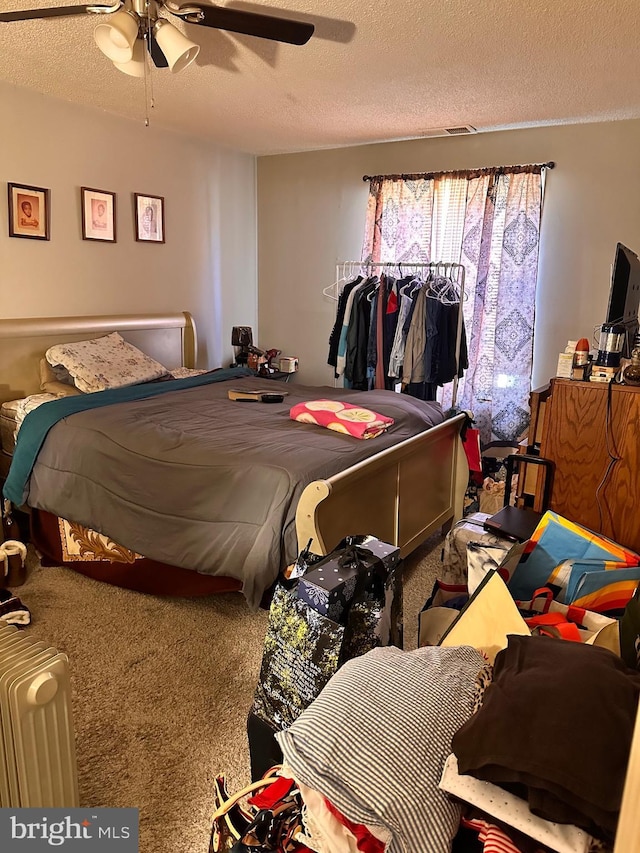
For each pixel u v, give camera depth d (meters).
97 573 2.80
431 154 4.41
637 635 1.20
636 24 2.38
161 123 4.05
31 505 2.91
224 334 5.10
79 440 2.75
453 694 1.15
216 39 2.56
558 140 4.00
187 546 2.42
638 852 0.55
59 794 1.27
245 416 3.02
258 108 3.63
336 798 0.98
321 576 1.47
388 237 4.57
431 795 0.98
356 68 2.90
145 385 3.53
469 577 1.83
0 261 3.42
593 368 2.24
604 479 2.23
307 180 4.95
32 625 2.43
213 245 4.84
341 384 4.82
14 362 3.47
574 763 0.87
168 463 2.49
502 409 4.34
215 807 1.59
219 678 2.11
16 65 2.95
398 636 1.64
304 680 1.44
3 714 1.19
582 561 1.66
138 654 2.24
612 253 3.98
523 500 2.55
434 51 2.69
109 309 4.07
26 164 3.45
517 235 4.11
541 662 1.09
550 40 2.56
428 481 2.99
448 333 4.18
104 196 3.90
